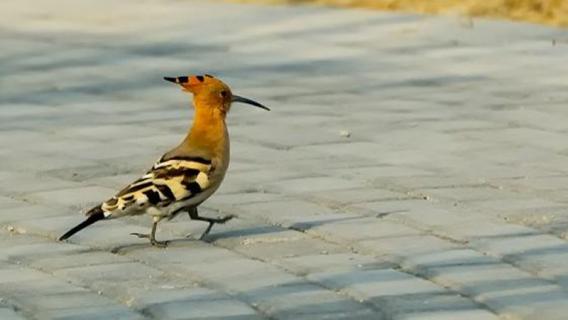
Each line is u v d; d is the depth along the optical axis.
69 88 18.02
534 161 14.41
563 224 12.16
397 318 9.95
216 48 20.08
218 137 11.59
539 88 17.55
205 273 11.00
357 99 17.22
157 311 10.15
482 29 20.94
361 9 22.48
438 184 13.55
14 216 12.69
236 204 12.95
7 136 15.73
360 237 11.87
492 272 10.90
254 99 17.27
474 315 10.01
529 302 10.22
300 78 18.31
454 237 11.83
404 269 11.05
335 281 10.75
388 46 19.97
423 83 17.95
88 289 10.69
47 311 10.20
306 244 11.75
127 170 14.31
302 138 15.46
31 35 21.09
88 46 20.33
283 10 22.58
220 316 10.04
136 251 11.64
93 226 12.35
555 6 22.11
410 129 15.78
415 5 22.56
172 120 16.48
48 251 11.65
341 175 13.95
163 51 19.97
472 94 17.34
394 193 13.26
